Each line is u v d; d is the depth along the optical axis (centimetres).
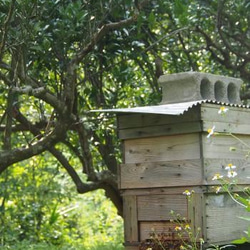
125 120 839
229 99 927
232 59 1455
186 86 871
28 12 819
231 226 809
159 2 1085
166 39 1256
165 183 802
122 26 934
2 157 952
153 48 1182
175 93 884
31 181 1775
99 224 2072
